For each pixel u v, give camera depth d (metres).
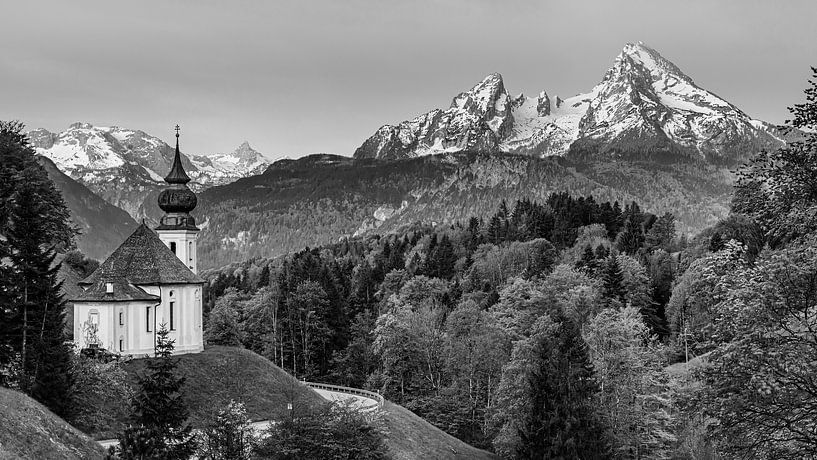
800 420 35.47
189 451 59.59
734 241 39.97
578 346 91.75
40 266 76.38
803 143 37.44
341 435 68.62
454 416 112.31
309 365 150.50
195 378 93.56
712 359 37.41
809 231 37.84
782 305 35.75
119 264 100.44
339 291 169.25
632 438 87.88
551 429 84.44
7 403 57.53
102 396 79.06
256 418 90.62
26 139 107.00
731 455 38.16
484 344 116.31
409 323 130.00
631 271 162.88
